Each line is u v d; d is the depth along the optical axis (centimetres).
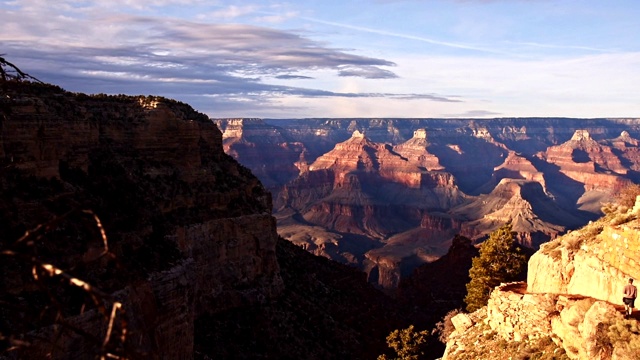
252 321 5525
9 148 3356
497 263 5522
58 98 4556
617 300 2688
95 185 4194
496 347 3247
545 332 2988
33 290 2770
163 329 3584
